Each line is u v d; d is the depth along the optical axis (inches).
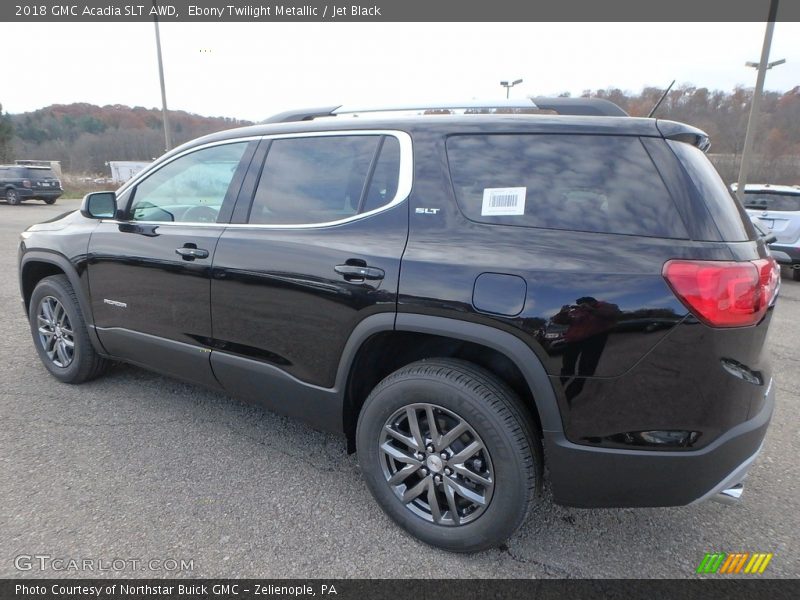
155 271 118.9
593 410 75.0
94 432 123.5
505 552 88.6
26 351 174.1
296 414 105.2
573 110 88.0
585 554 88.5
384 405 89.7
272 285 100.1
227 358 110.9
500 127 86.6
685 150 78.4
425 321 83.4
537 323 75.6
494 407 79.7
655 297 71.0
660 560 87.4
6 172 897.5
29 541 87.4
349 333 91.8
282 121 115.1
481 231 82.8
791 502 103.7
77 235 136.5
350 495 102.7
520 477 79.4
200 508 97.3
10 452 113.9
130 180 132.4
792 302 290.2
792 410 146.0
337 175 99.2
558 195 80.4
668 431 72.7
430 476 87.7
